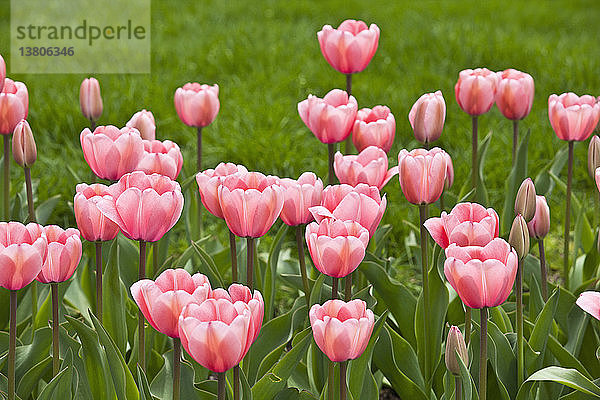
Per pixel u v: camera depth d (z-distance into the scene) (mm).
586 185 3664
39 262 2465
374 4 7082
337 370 2672
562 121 2854
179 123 4172
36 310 2773
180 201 2508
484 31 5902
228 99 4562
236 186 2553
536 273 2908
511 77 2938
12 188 3117
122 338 2701
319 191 2594
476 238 2488
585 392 2592
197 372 2734
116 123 4141
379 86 4719
